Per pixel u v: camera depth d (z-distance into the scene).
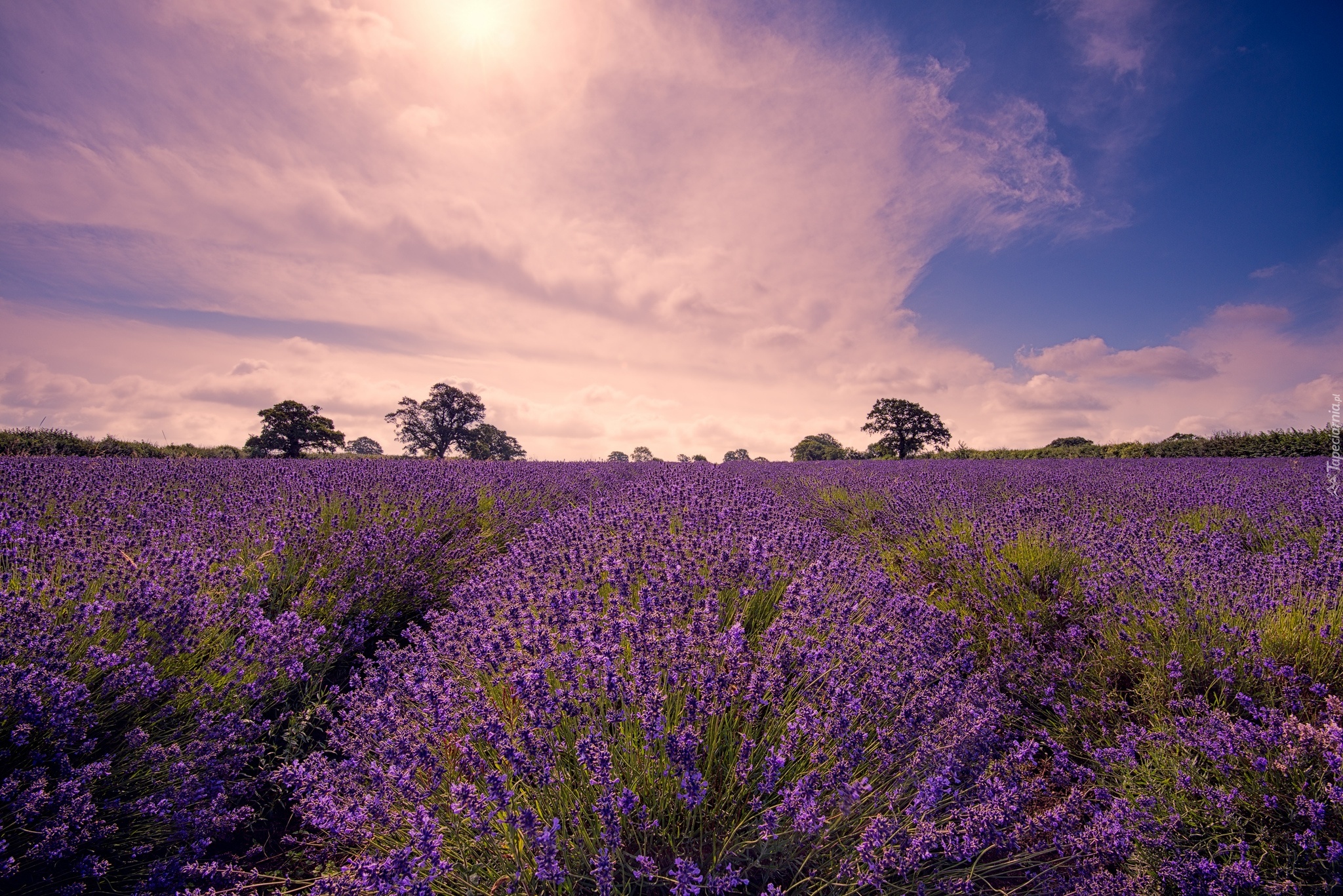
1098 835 1.93
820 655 2.38
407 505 5.40
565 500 7.09
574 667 2.25
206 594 2.96
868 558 4.27
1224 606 2.99
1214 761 2.18
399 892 1.57
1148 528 4.55
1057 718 2.82
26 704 1.93
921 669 2.57
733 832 1.82
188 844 2.07
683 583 2.88
